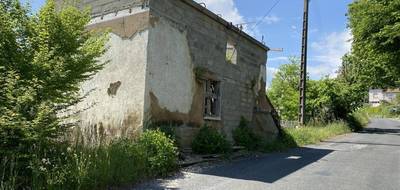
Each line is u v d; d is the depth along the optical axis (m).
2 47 6.54
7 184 5.68
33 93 6.21
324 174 9.40
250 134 14.51
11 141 6.29
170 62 10.86
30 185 6.15
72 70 6.99
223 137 11.92
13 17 6.73
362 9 28.12
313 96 29.02
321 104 28.64
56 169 6.40
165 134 9.81
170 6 10.95
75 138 7.86
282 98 35.16
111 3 10.93
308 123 25.48
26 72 6.55
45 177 6.20
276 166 10.41
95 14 11.24
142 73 9.95
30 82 6.29
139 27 10.22
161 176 8.32
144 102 9.80
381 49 28.19
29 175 6.31
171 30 10.95
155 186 7.41
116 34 10.64
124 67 10.32
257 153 13.24
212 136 11.53
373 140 20.56
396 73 29.66
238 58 14.75
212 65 12.91
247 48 15.48
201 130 11.81
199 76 12.12
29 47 6.76
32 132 6.26
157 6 10.42
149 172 8.09
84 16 7.53
